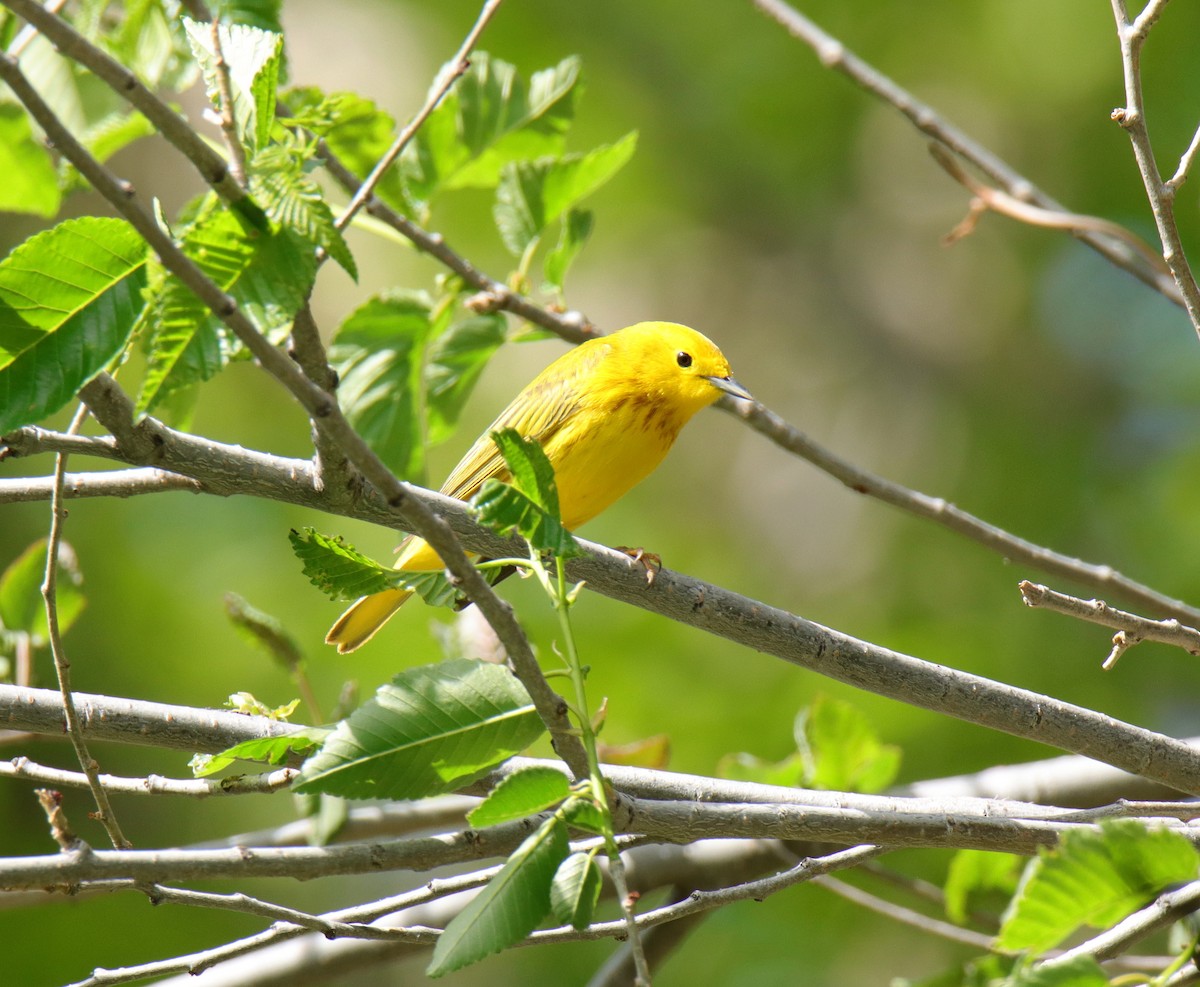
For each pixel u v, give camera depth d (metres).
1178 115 19.14
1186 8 19.22
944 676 7.41
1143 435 20.28
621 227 22.33
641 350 10.63
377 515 7.11
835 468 10.11
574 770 5.71
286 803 16.30
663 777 7.46
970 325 23.22
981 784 10.35
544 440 10.62
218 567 16.69
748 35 20.83
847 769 10.17
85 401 6.25
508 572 10.41
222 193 4.92
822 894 13.84
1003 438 21.11
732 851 10.13
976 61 20.72
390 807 10.76
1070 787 10.35
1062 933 5.16
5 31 9.82
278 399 18.61
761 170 22.28
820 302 23.86
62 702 6.58
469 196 19.30
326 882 15.66
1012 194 10.94
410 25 21.67
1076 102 20.31
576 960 15.00
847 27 20.92
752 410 10.33
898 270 23.72
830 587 20.91
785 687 15.94
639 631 16.47
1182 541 17.98
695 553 21.03
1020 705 7.37
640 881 10.08
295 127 6.30
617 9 20.72
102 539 16.88
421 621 15.77
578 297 23.80
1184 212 19.03
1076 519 19.48
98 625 16.38
